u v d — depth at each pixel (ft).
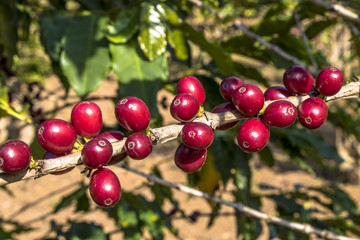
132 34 1.28
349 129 1.96
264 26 1.72
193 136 0.70
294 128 1.82
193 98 0.73
